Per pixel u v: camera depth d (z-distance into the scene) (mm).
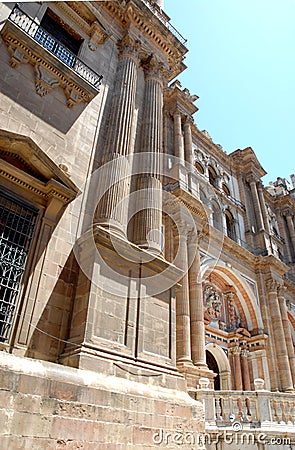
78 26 14266
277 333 19484
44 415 6023
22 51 10969
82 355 7598
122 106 13305
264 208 25547
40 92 11148
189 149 21094
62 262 9438
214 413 9883
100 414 6797
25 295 8430
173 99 22438
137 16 16375
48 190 9719
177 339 13852
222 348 18469
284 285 23094
